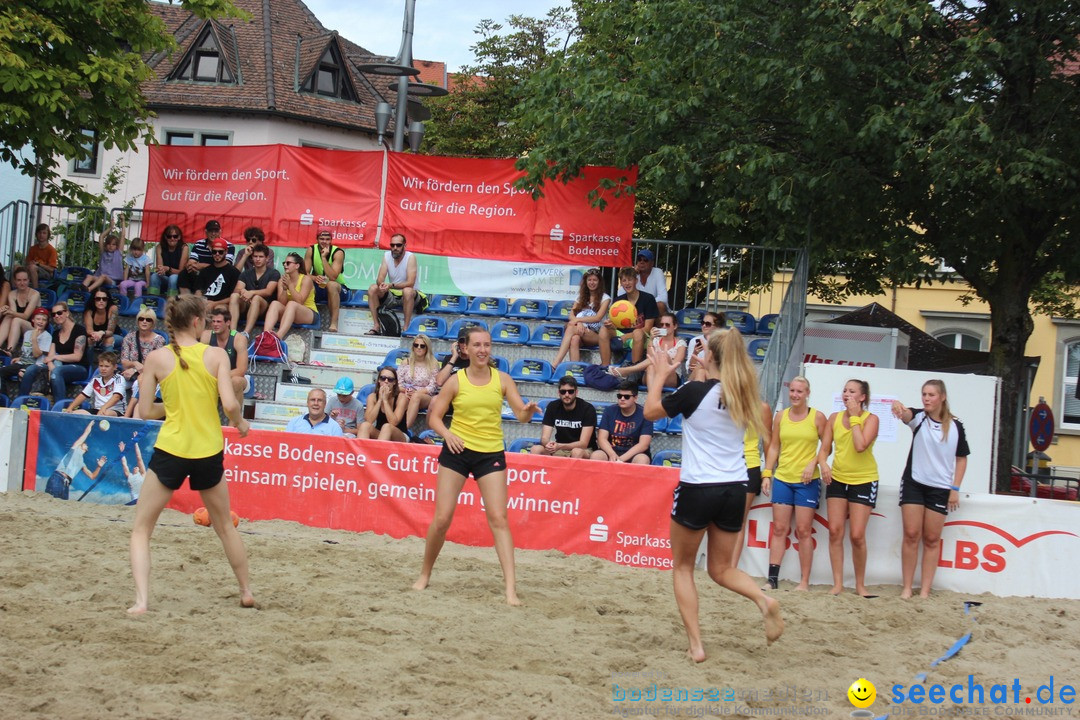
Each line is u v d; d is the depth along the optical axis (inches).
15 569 285.4
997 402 495.8
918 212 582.6
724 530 238.5
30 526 350.3
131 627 231.8
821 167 544.1
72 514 387.9
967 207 548.7
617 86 557.6
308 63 1384.1
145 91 1330.0
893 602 340.5
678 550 241.9
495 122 1204.5
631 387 419.8
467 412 292.7
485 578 319.9
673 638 263.0
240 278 565.6
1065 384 1069.8
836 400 502.6
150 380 251.4
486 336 291.9
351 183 620.1
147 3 602.9
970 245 569.3
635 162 590.2
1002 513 364.5
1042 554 363.3
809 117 508.7
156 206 637.3
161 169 635.5
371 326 589.3
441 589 299.9
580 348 558.9
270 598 273.6
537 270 603.8
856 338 611.2
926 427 354.0
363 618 256.2
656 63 555.5
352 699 196.4
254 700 193.0
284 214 623.2
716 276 606.9
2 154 613.3
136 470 410.6
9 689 189.5
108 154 1334.9
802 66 509.0
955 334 1131.3
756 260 605.0
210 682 201.2
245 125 1328.7
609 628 267.6
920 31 506.3
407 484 393.1
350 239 618.5
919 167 526.0
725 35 524.7
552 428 430.0
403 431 463.2
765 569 371.9
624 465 378.3
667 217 797.9
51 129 567.5
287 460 404.2
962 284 1120.2
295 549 343.6
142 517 252.2
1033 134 510.6
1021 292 570.9
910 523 353.7
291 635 237.3
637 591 322.7
